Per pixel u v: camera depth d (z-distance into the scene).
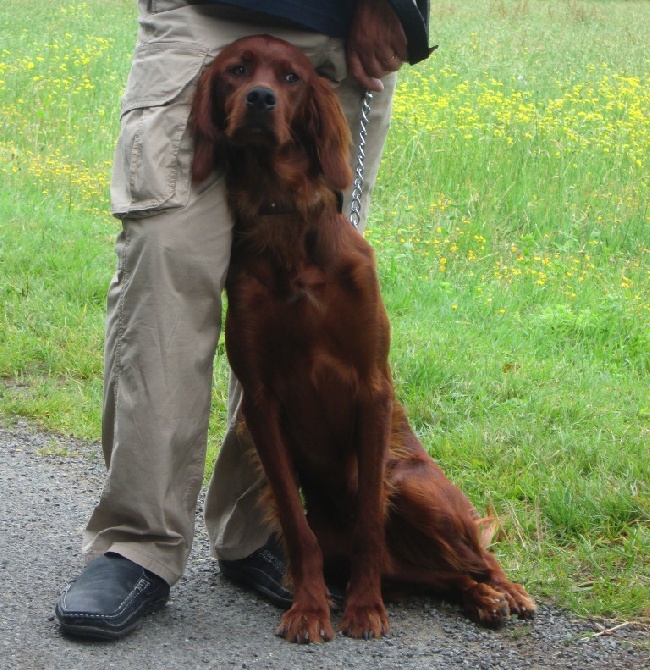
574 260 7.57
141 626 2.94
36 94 12.34
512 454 4.32
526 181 9.17
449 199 8.97
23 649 2.75
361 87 3.31
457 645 2.92
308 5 3.00
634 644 2.95
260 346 2.99
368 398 3.04
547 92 12.96
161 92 2.88
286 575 3.13
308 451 3.19
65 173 9.66
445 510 3.16
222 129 2.93
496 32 19.03
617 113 11.70
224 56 2.92
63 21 18.86
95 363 5.52
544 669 2.79
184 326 2.88
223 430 4.73
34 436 4.76
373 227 8.19
